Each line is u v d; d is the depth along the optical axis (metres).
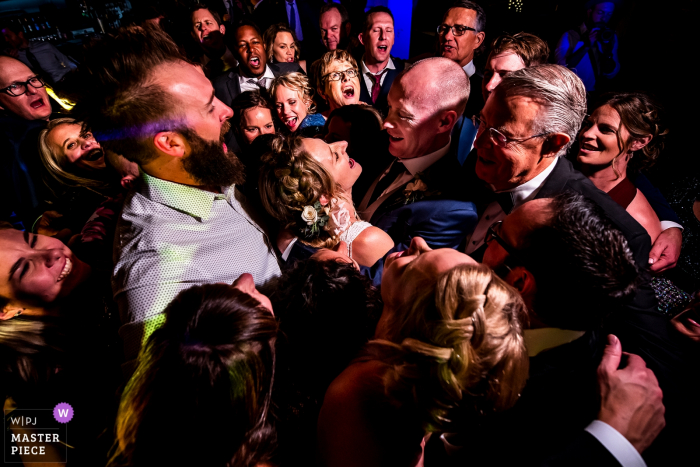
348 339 1.10
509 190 1.70
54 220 2.41
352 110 2.39
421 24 6.16
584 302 0.95
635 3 3.53
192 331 0.77
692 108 2.89
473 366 0.71
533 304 1.02
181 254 1.32
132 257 1.29
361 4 5.62
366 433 0.88
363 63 4.00
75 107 1.24
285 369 1.06
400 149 2.01
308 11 5.63
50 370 1.38
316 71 3.37
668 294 1.84
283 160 1.56
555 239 0.97
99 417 1.42
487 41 4.64
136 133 1.23
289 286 1.17
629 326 1.30
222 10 6.39
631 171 2.04
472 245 1.96
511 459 0.93
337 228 1.67
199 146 1.30
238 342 0.76
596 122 1.81
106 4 5.55
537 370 0.99
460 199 1.91
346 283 1.16
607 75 3.69
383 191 2.17
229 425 0.74
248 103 2.85
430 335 0.75
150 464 0.72
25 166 2.80
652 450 1.00
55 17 5.41
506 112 1.46
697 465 0.98
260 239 1.64
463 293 0.76
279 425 0.95
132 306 1.24
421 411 0.79
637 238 1.39
